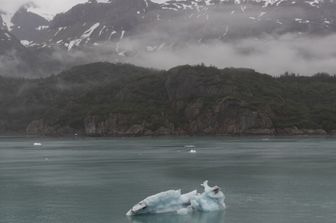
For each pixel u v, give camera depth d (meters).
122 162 158.62
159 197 76.69
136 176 119.25
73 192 96.25
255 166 139.38
